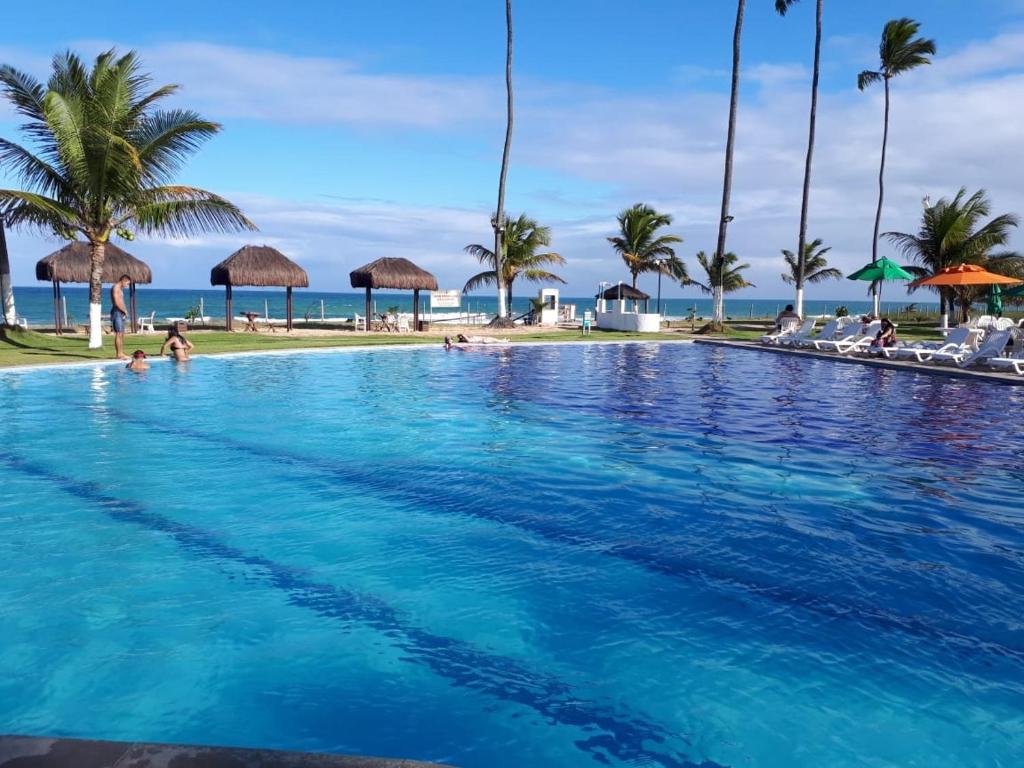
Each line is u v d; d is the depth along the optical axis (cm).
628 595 430
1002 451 823
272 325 3127
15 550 495
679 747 288
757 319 5056
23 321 2481
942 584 444
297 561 480
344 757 210
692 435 915
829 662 353
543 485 671
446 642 373
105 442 845
